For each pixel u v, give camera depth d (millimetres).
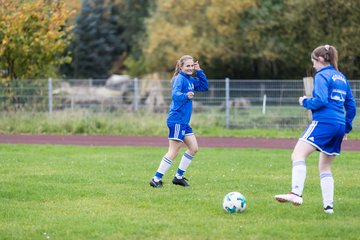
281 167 32188
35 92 60156
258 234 17219
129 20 144875
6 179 27438
